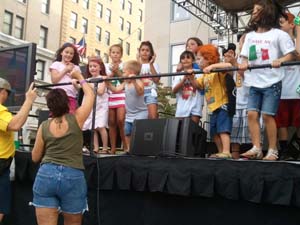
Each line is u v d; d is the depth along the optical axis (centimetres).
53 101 295
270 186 288
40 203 284
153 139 364
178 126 358
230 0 756
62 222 366
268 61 341
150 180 339
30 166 404
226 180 306
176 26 1474
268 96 337
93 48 3434
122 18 3922
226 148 379
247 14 842
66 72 437
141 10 4234
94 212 370
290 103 386
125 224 354
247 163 301
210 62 407
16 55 459
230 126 386
